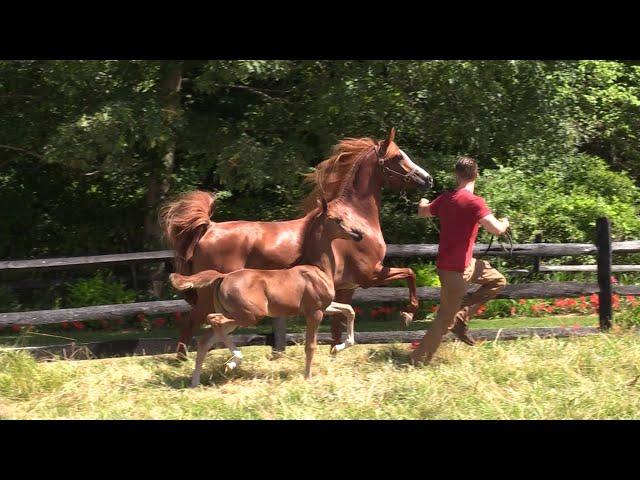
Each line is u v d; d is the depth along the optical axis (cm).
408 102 1200
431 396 673
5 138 1238
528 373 738
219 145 1160
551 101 1216
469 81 1095
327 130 1164
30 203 1431
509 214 1195
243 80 1069
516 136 1204
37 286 1337
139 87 1130
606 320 910
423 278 1188
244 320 716
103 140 1023
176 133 1162
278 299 723
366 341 887
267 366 802
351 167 827
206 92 1189
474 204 766
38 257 1429
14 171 1423
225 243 786
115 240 1441
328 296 742
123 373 766
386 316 1210
